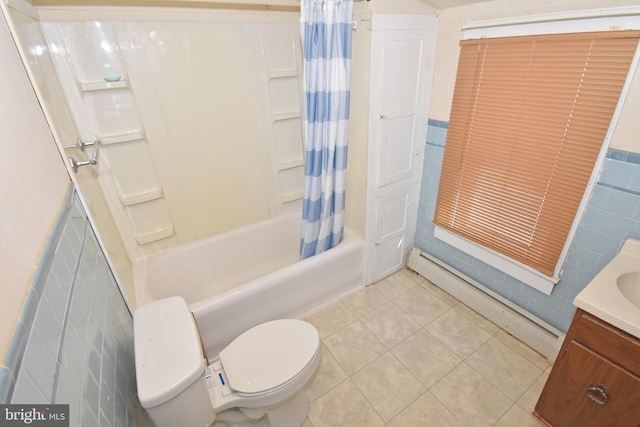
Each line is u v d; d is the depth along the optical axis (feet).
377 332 6.53
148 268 6.39
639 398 3.52
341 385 5.53
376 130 6.08
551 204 5.08
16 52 3.11
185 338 3.56
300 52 6.94
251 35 6.27
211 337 5.65
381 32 5.30
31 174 2.61
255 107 6.85
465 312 6.93
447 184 6.71
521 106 5.04
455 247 7.05
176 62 5.73
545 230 5.28
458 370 5.69
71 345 2.36
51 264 2.38
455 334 6.40
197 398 3.40
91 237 3.82
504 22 4.85
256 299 5.95
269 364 4.32
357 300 7.38
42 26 4.61
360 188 6.77
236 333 5.94
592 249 4.82
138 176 6.07
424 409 5.11
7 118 2.44
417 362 5.87
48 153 3.22
